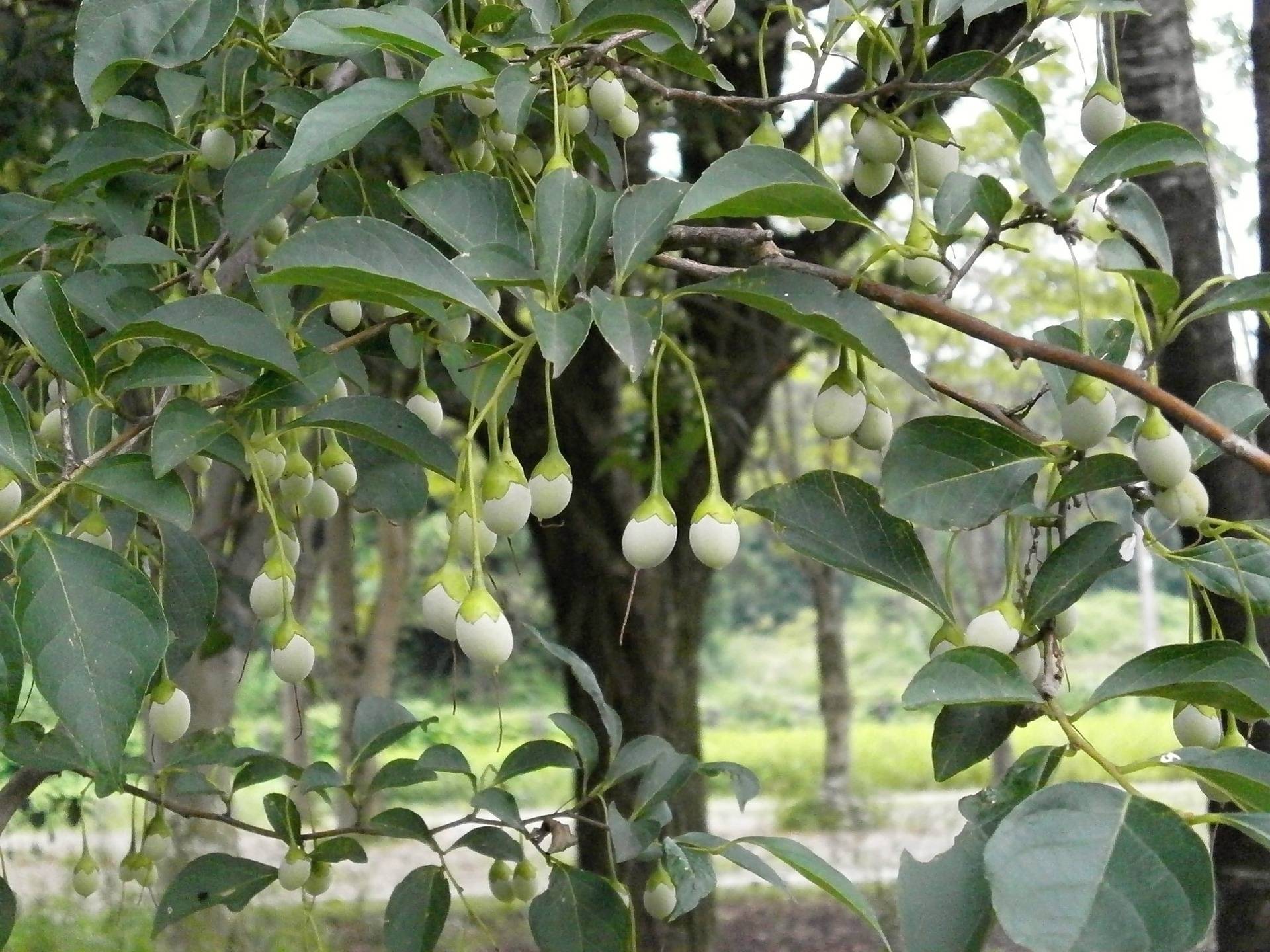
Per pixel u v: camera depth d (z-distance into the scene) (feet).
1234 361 7.04
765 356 16.48
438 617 5.08
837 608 33.42
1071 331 5.23
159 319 4.63
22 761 6.31
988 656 3.90
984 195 4.37
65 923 16.60
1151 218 4.47
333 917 21.59
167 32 5.36
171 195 7.64
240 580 14.25
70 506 6.28
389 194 7.20
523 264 4.48
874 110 5.66
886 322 4.09
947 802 38.22
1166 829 3.29
